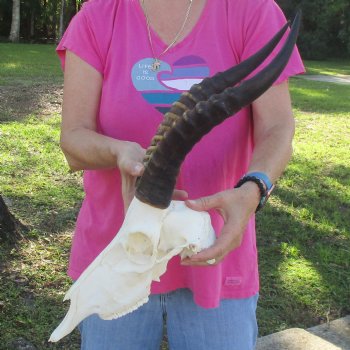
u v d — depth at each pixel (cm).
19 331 348
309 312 396
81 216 187
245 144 175
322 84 1712
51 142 754
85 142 164
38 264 423
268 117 166
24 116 920
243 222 143
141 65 172
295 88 1530
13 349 332
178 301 179
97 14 176
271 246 485
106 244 179
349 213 578
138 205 131
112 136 174
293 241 499
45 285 398
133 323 180
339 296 415
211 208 142
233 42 172
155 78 171
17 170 631
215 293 169
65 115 175
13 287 390
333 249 493
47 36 3666
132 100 171
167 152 123
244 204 144
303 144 854
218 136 170
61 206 535
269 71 118
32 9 3478
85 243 183
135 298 138
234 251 177
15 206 525
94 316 183
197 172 169
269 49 131
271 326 376
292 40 122
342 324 377
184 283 177
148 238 131
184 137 120
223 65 171
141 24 173
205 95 126
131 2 175
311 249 489
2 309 366
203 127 118
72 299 139
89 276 138
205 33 171
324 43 3375
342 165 749
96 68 176
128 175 148
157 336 185
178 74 171
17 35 3106
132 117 171
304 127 988
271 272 442
